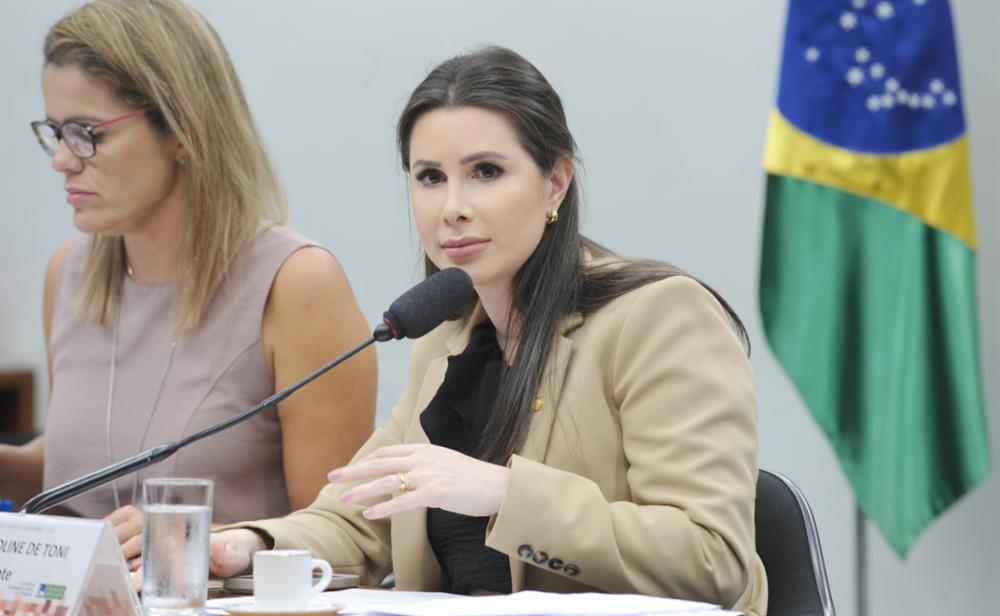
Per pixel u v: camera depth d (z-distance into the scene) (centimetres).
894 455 1043
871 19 1050
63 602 435
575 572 536
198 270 827
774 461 1149
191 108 811
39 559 445
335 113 1305
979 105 1107
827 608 609
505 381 618
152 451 543
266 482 832
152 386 834
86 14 803
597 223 1202
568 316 621
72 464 841
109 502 829
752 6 1151
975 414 1027
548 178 619
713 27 1164
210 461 814
